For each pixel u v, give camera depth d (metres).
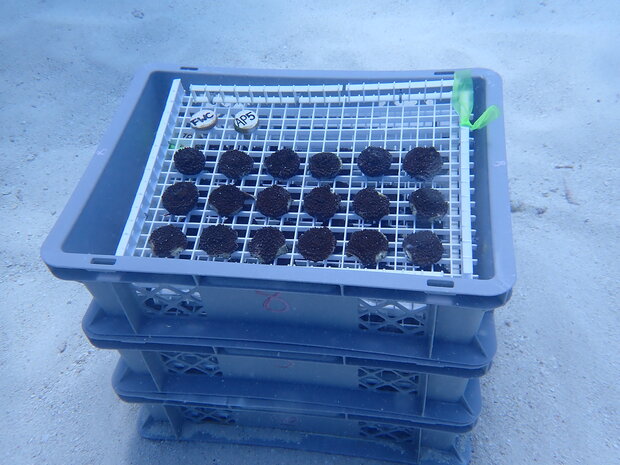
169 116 0.61
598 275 0.83
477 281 0.41
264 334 0.51
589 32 1.18
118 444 0.71
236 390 0.61
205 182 0.60
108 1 1.42
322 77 0.61
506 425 0.70
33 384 0.78
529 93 1.08
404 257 0.51
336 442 0.68
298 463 0.68
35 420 0.74
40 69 1.25
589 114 1.03
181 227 0.55
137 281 0.46
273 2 1.38
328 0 1.36
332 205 0.53
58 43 1.31
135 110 0.59
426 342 0.49
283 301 0.49
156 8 1.39
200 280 0.46
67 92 1.20
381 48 1.22
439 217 0.52
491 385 0.73
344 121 0.61
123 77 1.23
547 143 1.00
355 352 0.50
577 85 1.08
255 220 0.56
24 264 0.91
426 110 0.60
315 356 0.52
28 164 1.06
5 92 1.20
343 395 0.59
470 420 0.56
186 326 0.52
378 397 0.59
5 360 0.80
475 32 1.23
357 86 0.60
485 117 0.53
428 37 1.23
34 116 1.15
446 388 0.56
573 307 0.80
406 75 0.60
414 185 0.56
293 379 0.60
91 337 0.53
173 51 1.28
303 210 0.55
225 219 0.55
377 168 0.55
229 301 0.50
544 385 0.73
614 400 0.71
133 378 0.62
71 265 0.45
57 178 1.04
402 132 0.59
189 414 0.70
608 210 0.90
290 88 0.62
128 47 1.29
